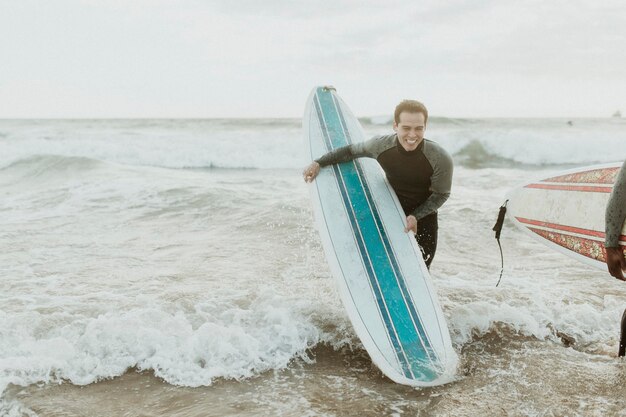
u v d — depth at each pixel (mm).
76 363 2949
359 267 3432
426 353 2965
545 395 2695
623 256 2732
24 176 10766
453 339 3373
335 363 3096
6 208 7324
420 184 3430
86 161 11484
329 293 4082
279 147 18188
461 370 2979
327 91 4977
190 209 7137
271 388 2793
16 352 3025
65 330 3270
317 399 2680
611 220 2670
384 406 2609
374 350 2951
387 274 3395
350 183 3934
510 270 4809
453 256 5285
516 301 3969
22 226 6285
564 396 2686
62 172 10688
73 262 4902
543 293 4172
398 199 3771
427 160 3229
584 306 3828
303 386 2816
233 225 6375
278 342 3270
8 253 5152
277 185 9312
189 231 6164
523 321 3570
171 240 5758
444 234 5984
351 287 3318
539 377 2885
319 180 3957
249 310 3652
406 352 2959
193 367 2969
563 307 3852
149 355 3076
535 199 4180
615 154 17906
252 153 18062
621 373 2912
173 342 3150
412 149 3197
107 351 3068
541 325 3570
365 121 29047
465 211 6867
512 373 2938
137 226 6367
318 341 3324
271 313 3535
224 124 31516
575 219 3836
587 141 17938
